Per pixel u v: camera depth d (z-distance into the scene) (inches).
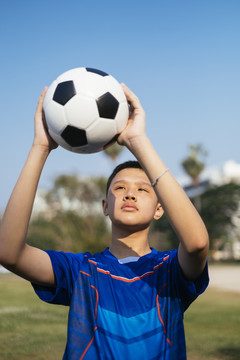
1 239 78.5
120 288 82.8
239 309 424.5
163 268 86.2
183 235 74.3
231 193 2133.4
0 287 697.0
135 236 89.7
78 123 85.3
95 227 1047.6
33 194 80.9
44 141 86.0
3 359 206.5
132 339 77.6
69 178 1424.7
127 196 87.5
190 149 1915.6
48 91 89.2
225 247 2285.9
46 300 87.0
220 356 219.6
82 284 84.1
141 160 79.0
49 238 1045.8
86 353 77.8
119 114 87.0
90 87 86.3
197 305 462.6
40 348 230.8
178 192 74.7
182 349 81.0
